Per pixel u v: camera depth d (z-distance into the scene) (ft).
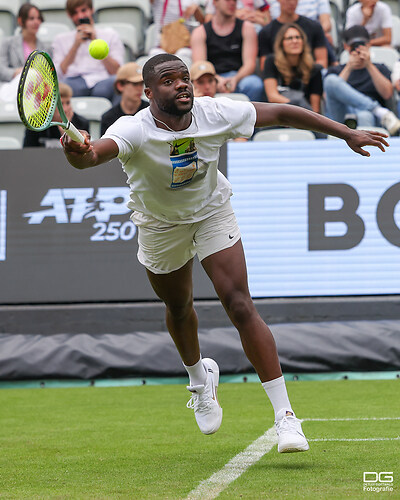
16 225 76.28
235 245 35.65
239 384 69.87
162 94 31.89
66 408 58.59
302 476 31.89
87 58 98.43
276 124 35.35
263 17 103.86
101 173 76.13
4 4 116.06
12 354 70.69
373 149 75.15
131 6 114.62
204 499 27.66
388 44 104.47
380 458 36.06
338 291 74.95
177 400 61.82
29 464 36.96
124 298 75.36
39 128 26.76
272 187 75.61
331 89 89.71
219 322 72.49
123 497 28.45
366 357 69.62
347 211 75.15
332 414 51.88
